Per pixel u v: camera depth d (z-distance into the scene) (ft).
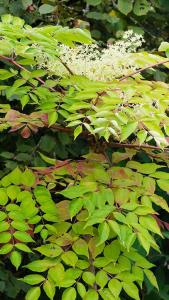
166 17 13.03
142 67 7.47
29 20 10.89
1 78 7.16
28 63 7.13
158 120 6.30
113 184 6.92
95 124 6.20
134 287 6.37
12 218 6.72
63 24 11.27
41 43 6.46
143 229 6.26
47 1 11.17
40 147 9.85
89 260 6.69
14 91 7.12
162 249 10.73
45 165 9.90
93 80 7.18
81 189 6.57
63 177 7.59
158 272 10.63
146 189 6.95
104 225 6.16
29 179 7.24
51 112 6.92
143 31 11.98
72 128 7.65
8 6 10.66
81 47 7.20
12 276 9.43
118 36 11.41
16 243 6.61
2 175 9.65
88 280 6.37
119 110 6.37
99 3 11.20
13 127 7.48
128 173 7.13
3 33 6.40
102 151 7.68
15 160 9.91
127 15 12.38
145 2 11.61
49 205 6.96
